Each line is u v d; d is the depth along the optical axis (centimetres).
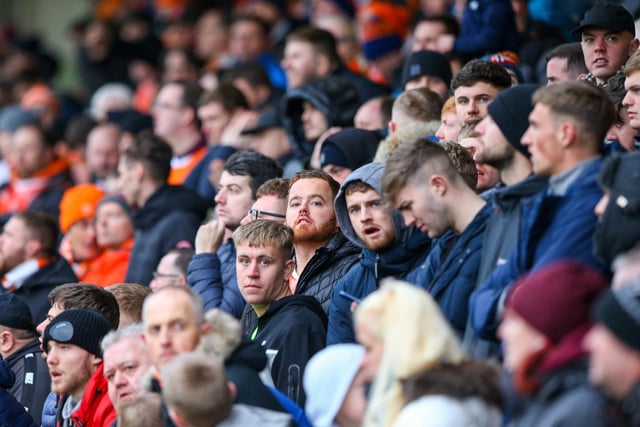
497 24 2888
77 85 5544
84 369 2069
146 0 5544
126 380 1886
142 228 2891
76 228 3156
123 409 1727
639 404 1328
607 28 2295
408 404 1453
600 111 1684
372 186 1966
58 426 2119
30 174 3884
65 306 2164
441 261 1852
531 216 1689
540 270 1462
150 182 2998
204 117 3384
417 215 1809
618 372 1331
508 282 1677
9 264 2947
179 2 5309
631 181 1567
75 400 2088
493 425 1441
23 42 5462
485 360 1546
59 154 4100
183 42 5019
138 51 5081
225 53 4688
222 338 1697
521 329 1427
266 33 4334
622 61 2306
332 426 1611
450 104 2291
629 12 2533
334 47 3303
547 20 3161
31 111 4278
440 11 3944
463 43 2928
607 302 1342
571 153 1688
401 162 1811
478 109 2219
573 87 1691
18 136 3881
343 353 1630
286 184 2320
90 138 3844
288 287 2103
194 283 2333
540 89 1714
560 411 1371
